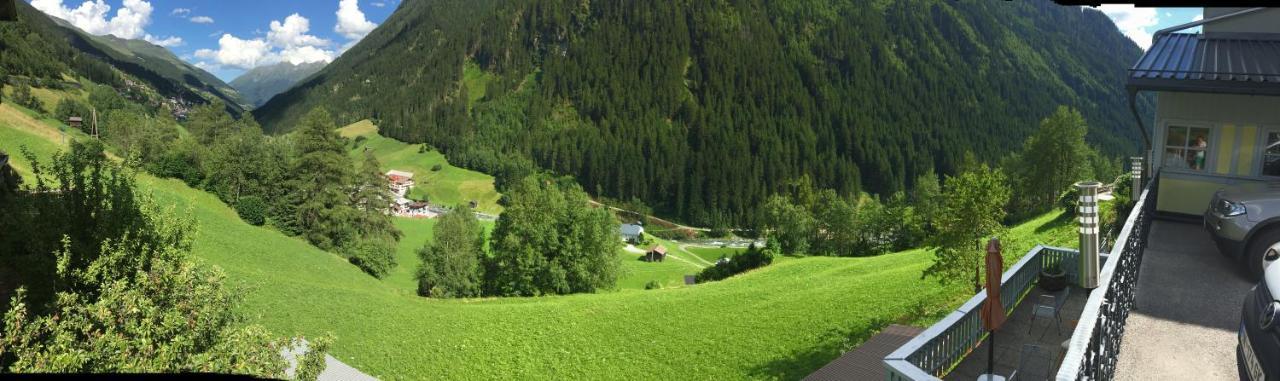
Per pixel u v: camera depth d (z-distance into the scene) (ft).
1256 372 17.98
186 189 222.89
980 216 87.92
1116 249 23.49
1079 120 273.33
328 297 149.28
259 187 238.27
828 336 108.47
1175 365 23.54
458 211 247.91
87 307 41.37
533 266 208.23
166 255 49.08
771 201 486.38
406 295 194.49
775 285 166.81
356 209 255.29
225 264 156.15
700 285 198.49
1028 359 30.55
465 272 217.36
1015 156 356.59
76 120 426.92
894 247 359.25
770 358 106.52
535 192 215.31
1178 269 34.37
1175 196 44.37
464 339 135.54
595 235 214.48
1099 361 18.40
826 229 398.83
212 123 408.26
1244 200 31.89
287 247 207.51
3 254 45.78
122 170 52.26
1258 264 31.04
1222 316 27.86
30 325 38.68
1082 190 26.05
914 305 109.60
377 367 116.47
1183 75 36.47
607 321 144.66
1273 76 33.53
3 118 314.76
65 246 44.34
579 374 116.37
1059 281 38.81
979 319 32.45
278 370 52.95
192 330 47.44
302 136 244.63
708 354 116.16
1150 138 46.70
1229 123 41.37
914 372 22.25
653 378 110.52
